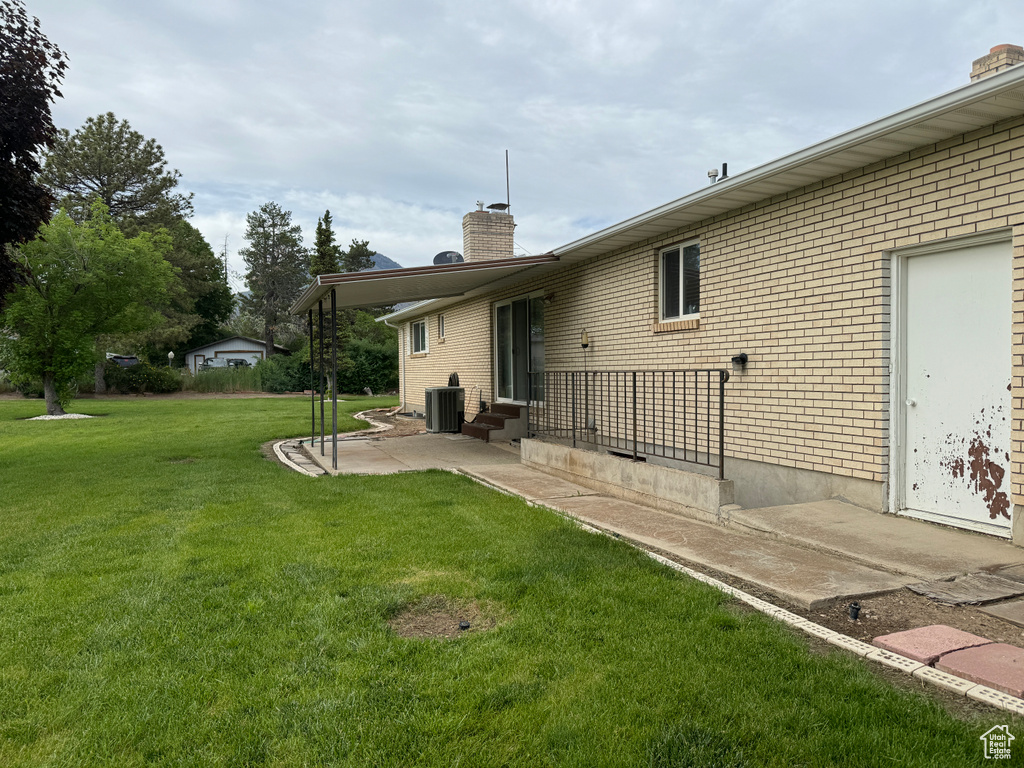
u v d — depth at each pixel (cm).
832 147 502
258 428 1444
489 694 262
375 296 1061
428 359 1853
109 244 1936
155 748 231
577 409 1018
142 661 298
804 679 267
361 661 294
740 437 690
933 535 464
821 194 586
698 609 345
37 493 720
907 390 526
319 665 289
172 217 3591
